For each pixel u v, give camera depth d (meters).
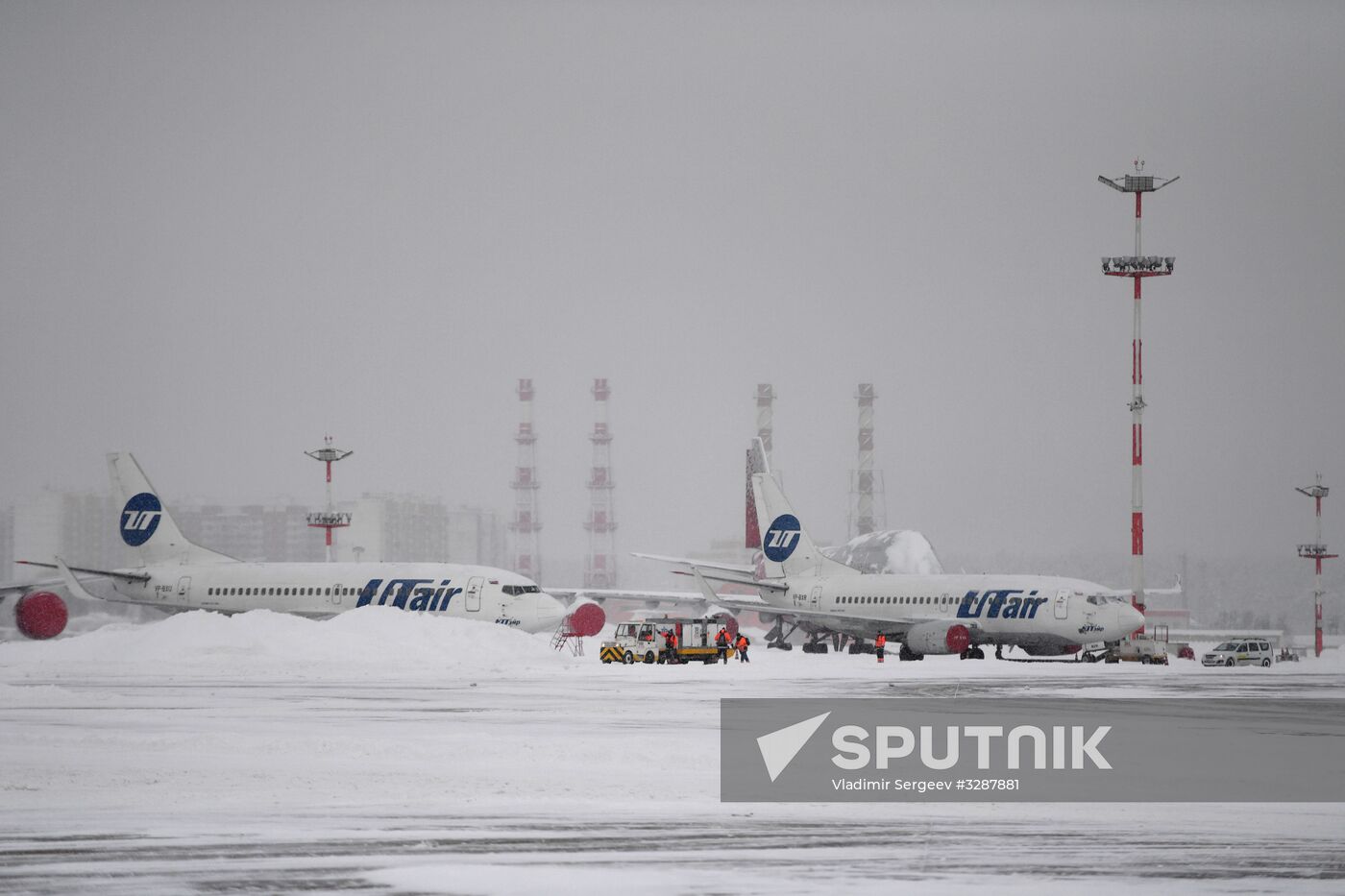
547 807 86.56
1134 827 80.94
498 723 140.75
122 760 108.62
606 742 120.50
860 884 65.19
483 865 68.94
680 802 89.06
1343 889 64.31
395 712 155.50
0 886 64.50
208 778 98.56
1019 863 69.88
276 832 77.62
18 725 138.88
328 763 107.25
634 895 62.91
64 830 78.06
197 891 63.53
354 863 69.31
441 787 94.31
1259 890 64.06
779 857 71.31
